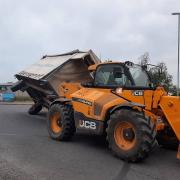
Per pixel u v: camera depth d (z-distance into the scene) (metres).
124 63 9.89
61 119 11.02
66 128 10.87
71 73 14.66
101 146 10.37
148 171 7.91
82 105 10.30
